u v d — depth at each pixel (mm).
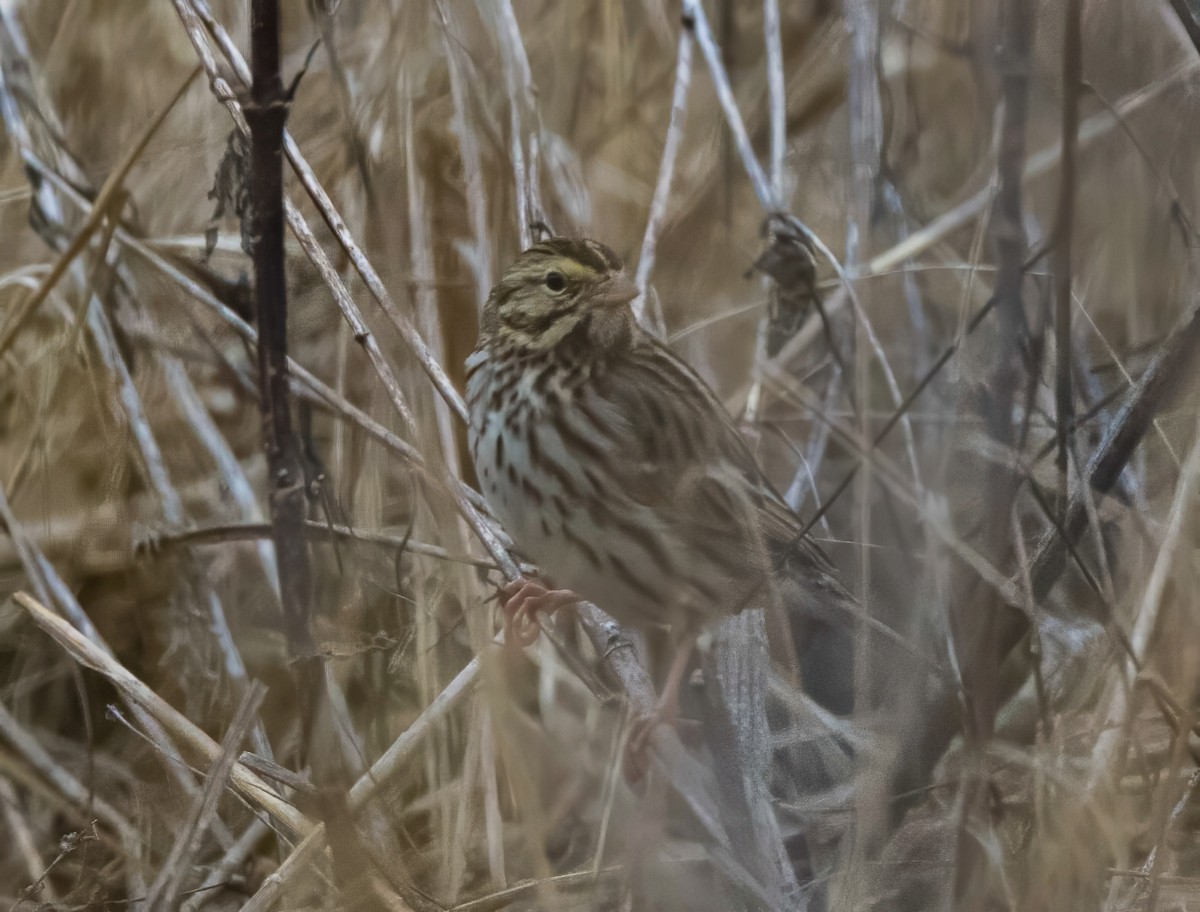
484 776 9062
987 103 7527
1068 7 7145
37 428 11570
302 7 11891
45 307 12250
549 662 10250
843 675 9094
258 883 9711
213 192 8969
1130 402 8555
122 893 9648
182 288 11469
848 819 7859
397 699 9602
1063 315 7820
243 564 11367
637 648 10484
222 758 8273
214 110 12805
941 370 7637
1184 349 8430
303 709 7500
